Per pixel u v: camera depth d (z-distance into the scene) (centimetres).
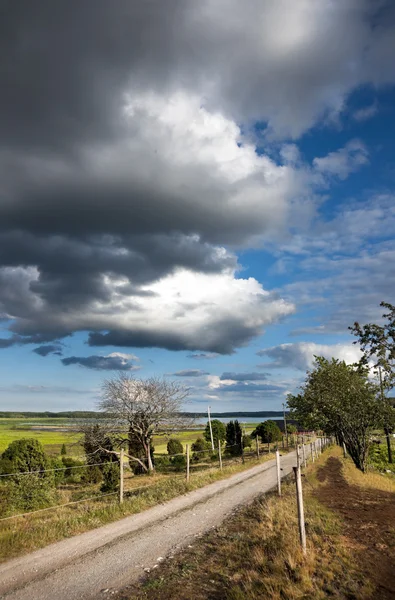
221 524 1112
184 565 778
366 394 2441
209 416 4834
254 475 2170
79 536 1002
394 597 620
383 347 2042
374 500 1363
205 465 3133
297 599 596
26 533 969
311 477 1919
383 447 4747
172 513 1269
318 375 2781
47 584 692
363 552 817
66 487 2333
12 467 1628
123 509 1274
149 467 2869
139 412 2852
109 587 677
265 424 5400
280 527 973
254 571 707
